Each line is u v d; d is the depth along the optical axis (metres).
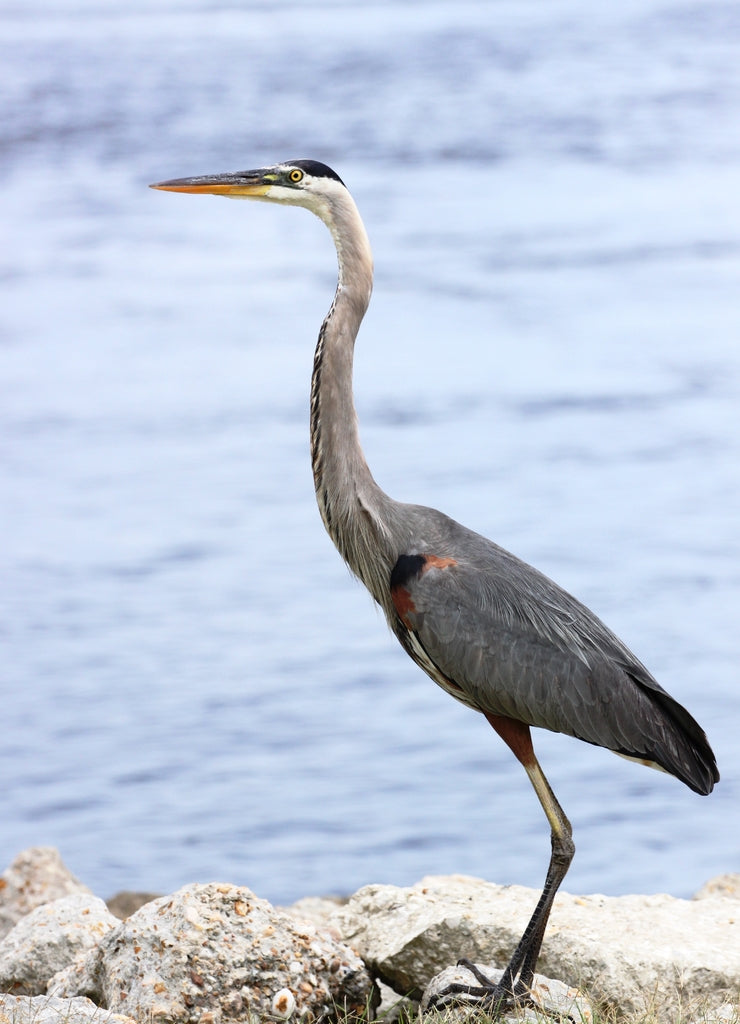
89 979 6.18
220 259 49.81
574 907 6.90
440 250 49.00
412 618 6.62
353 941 6.92
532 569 6.75
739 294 40.41
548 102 93.06
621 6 161.62
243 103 96.12
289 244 52.78
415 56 121.62
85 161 72.81
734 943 6.48
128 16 160.12
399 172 68.31
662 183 60.94
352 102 96.50
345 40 133.75
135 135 82.06
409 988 6.70
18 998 5.75
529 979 5.99
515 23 144.12
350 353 6.90
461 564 6.62
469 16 154.38
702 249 46.84
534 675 6.41
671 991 6.18
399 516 6.85
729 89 95.06
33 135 82.31
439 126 84.00
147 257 50.03
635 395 30.83
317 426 6.90
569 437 27.88
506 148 74.75
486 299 41.31
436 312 40.09
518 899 6.98
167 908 6.11
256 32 140.88
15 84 103.69
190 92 101.06
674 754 6.52
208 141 79.94
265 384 32.47
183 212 59.50
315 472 6.95
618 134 77.31
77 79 106.38
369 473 6.95
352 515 6.86
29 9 168.62
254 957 6.00
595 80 103.62
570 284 42.69
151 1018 5.78
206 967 5.93
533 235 50.84
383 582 6.89
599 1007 6.09
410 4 174.75
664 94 93.44
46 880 8.70
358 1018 6.21
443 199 59.44
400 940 6.67
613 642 6.61
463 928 6.56
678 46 121.50
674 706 6.58
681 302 39.75
